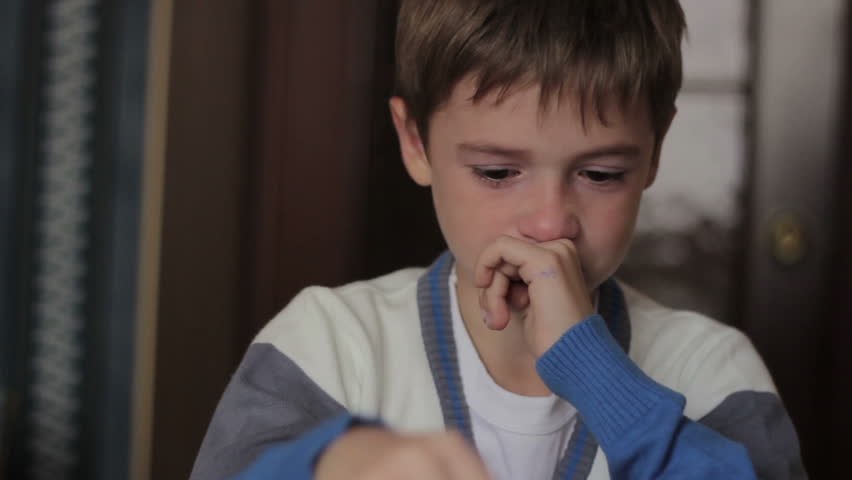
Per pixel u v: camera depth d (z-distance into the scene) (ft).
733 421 3.07
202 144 6.39
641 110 2.76
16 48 7.06
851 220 6.87
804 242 6.94
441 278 3.22
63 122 7.12
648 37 2.82
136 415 6.30
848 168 6.86
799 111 6.92
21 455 7.13
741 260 7.00
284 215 6.72
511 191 2.71
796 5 6.89
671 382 3.20
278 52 6.65
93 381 7.11
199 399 6.49
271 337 3.07
